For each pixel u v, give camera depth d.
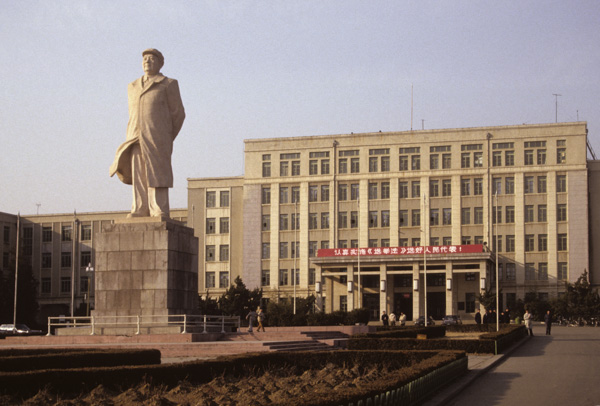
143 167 36.72
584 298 79.00
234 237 97.19
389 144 93.56
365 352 26.91
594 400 18.98
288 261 94.81
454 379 22.78
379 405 15.16
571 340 47.28
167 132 36.69
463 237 90.44
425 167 92.25
